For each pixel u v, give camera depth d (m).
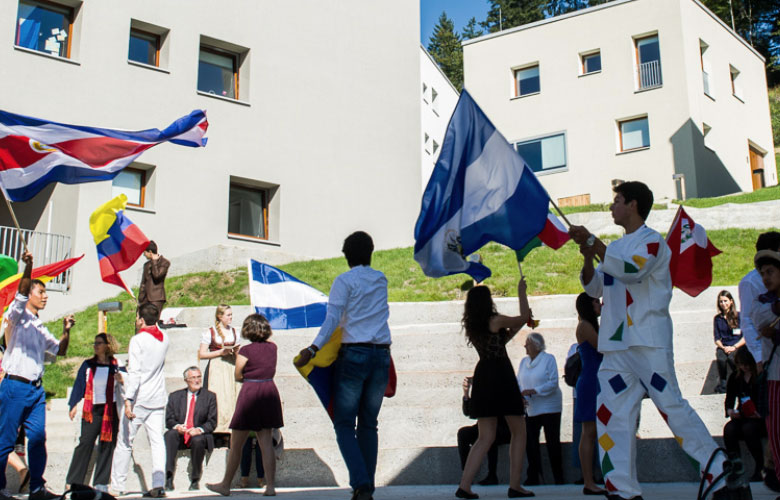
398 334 12.20
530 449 8.41
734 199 23.92
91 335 15.82
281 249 23.27
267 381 7.83
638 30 30.25
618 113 30.22
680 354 11.37
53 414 11.56
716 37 32.09
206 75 23.17
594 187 30.30
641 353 5.05
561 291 15.20
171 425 9.47
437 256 6.86
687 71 29.34
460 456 8.59
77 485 5.38
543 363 8.61
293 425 10.21
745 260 16.06
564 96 31.41
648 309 5.07
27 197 8.55
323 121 25.00
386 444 9.76
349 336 5.93
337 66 25.73
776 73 50.59
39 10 20.02
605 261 5.11
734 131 32.38
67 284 18.70
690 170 28.66
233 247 19.91
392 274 18.16
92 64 20.27
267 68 23.91
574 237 5.48
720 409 8.91
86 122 19.94
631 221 5.27
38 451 7.47
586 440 6.81
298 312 11.20
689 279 7.72
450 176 6.88
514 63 32.62
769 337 5.45
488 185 6.75
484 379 6.53
